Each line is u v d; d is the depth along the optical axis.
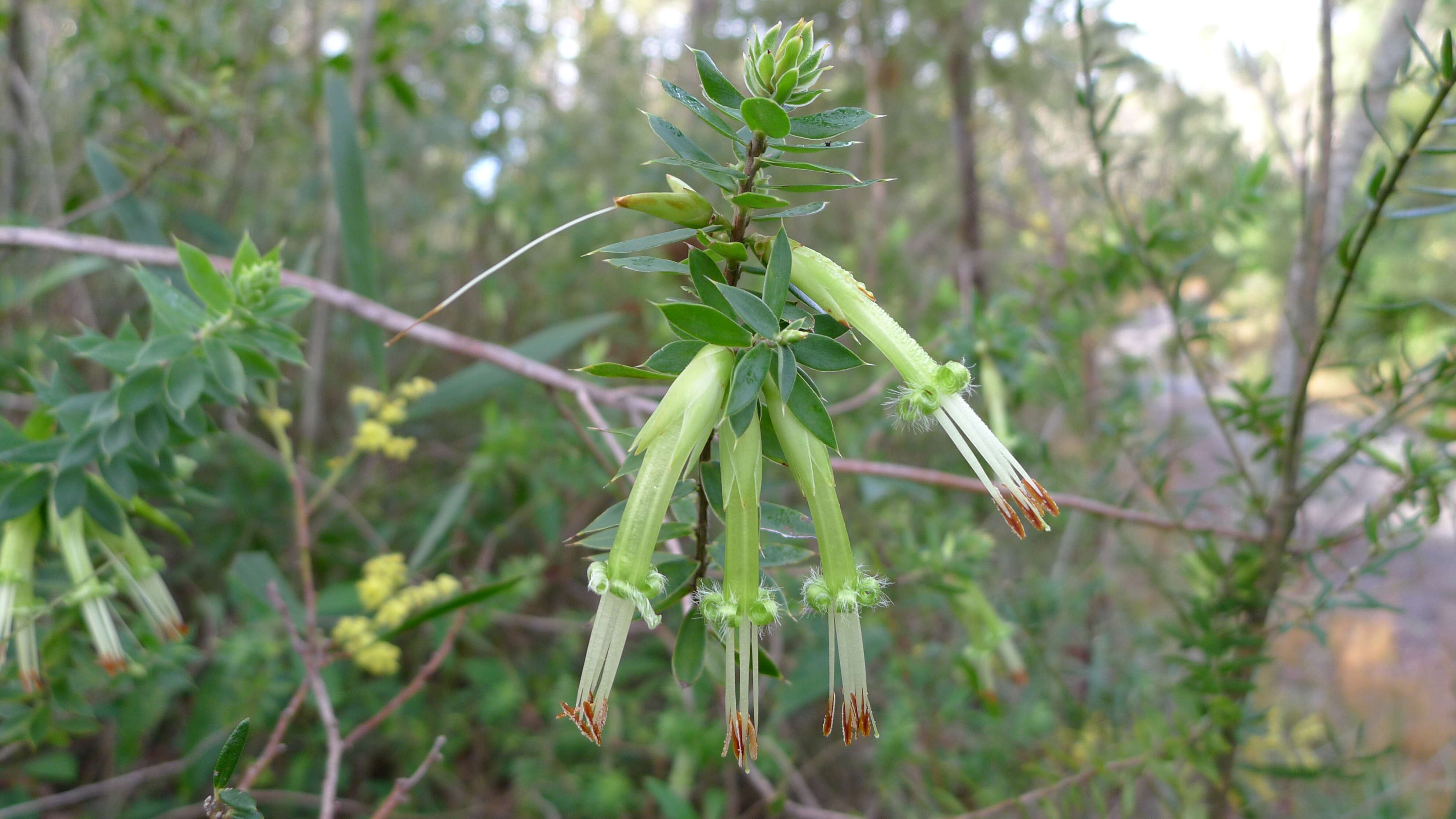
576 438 0.24
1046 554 0.35
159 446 0.13
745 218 0.09
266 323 0.13
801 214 0.09
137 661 0.15
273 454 0.26
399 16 0.32
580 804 0.25
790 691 0.22
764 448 0.10
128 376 0.13
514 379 0.24
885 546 0.23
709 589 0.10
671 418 0.09
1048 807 0.18
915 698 0.24
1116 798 0.23
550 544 0.28
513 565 0.23
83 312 0.29
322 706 0.14
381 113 0.42
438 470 0.36
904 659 0.25
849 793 0.29
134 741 0.18
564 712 0.09
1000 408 0.20
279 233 0.37
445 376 0.38
